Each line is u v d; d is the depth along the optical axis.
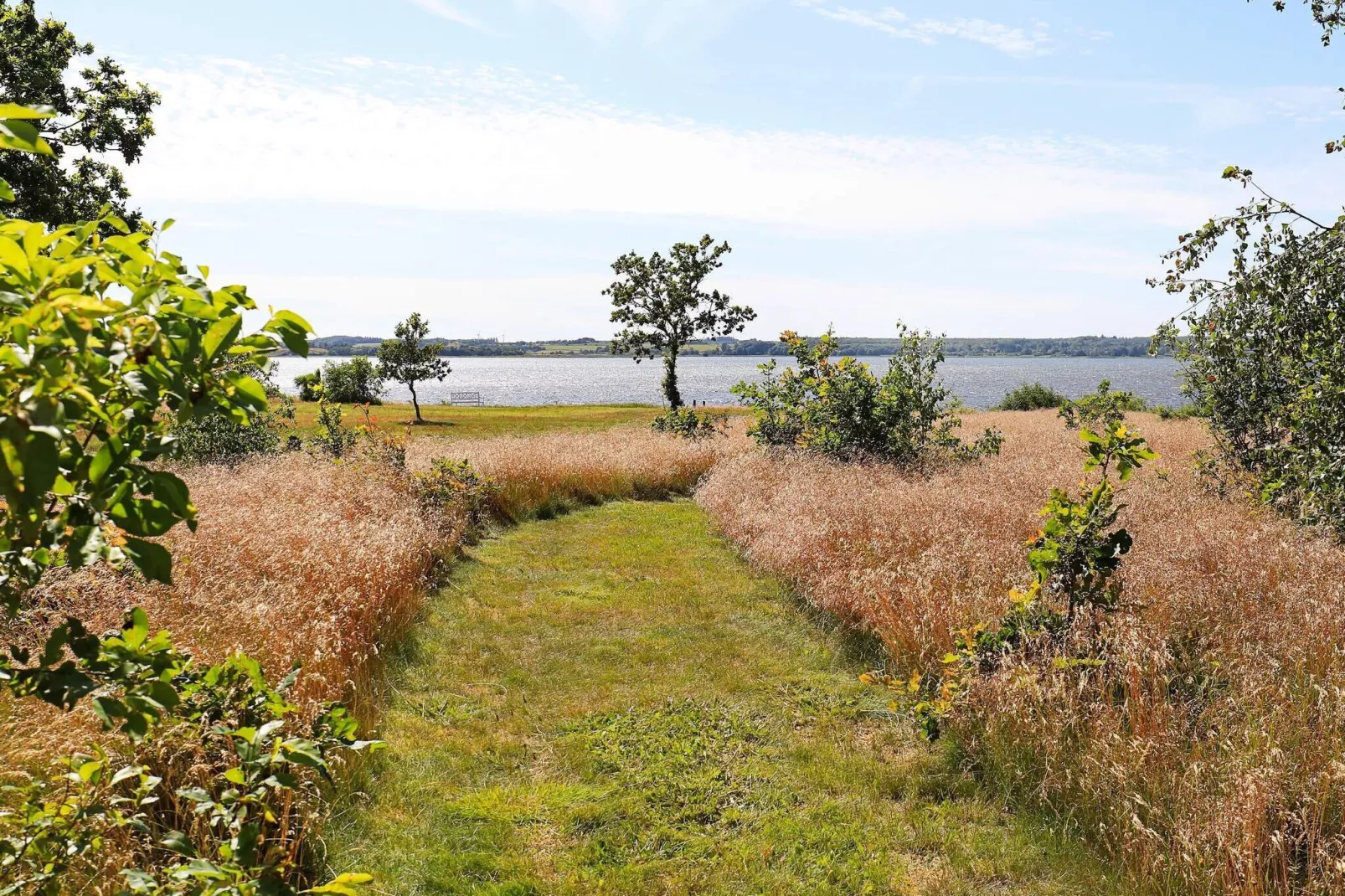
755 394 15.96
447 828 4.49
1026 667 5.04
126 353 1.40
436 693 6.34
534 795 4.90
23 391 1.24
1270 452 8.34
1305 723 4.41
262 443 13.74
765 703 6.15
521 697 6.33
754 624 7.93
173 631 4.96
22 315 1.30
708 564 10.20
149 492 1.57
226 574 6.38
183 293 1.54
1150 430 17.67
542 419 49.16
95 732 3.75
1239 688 4.79
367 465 11.89
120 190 22.55
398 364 47.12
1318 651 5.07
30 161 18.97
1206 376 9.71
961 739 5.20
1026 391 49.94
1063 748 4.68
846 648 7.04
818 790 4.93
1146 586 6.21
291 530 7.87
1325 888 3.50
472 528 11.79
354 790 4.63
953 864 4.16
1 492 1.16
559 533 12.10
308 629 5.68
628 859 4.30
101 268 1.54
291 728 3.95
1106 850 4.12
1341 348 6.06
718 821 4.65
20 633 4.56
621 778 5.11
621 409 60.81
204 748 3.59
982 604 6.41
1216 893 3.63
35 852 2.25
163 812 3.56
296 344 1.70
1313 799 3.86
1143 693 4.75
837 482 11.50
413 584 8.09
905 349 14.60
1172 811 4.08
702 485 14.91
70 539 1.63
